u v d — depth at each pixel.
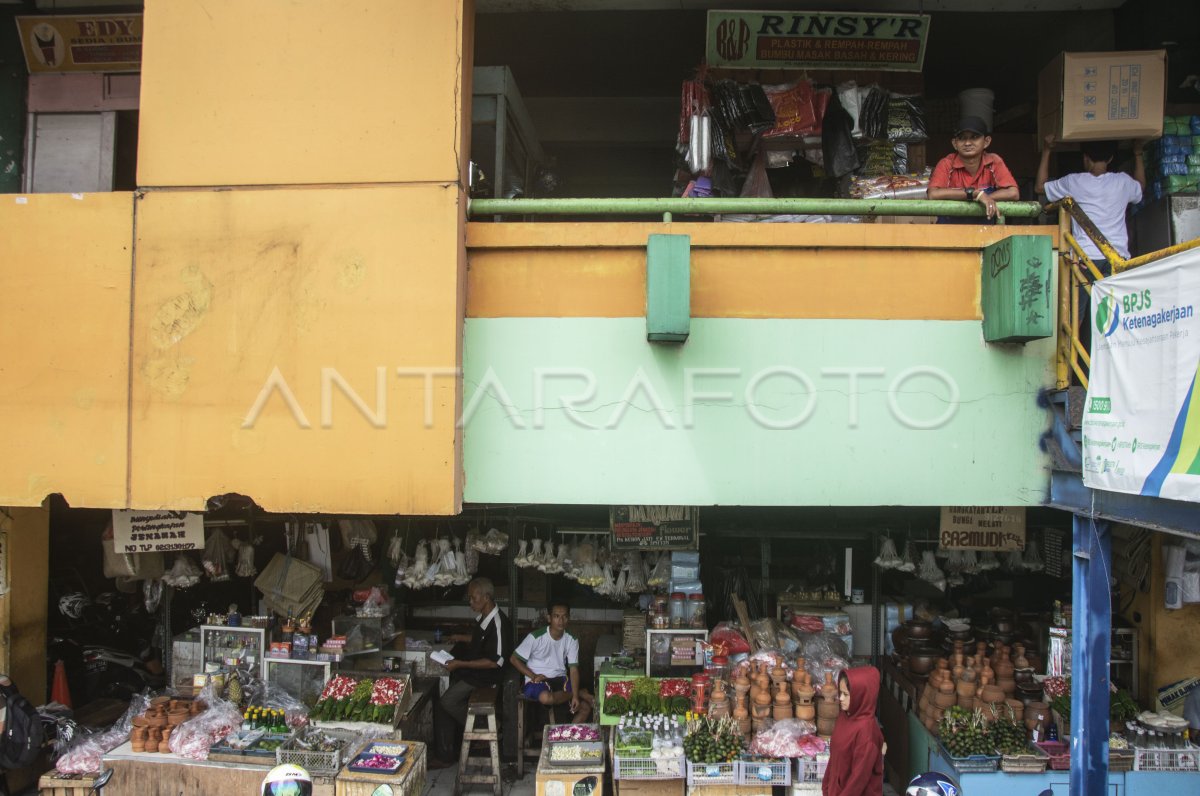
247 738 5.29
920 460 4.31
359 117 4.23
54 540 7.11
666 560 6.19
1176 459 3.08
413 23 4.21
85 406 4.31
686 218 5.53
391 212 4.18
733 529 6.35
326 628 6.68
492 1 6.50
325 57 4.25
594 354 4.33
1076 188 5.16
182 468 4.26
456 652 6.63
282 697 5.85
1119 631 5.84
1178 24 6.15
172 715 5.45
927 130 7.21
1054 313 4.27
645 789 5.15
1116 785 4.93
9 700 5.30
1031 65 7.57
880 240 4.30
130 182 6.50
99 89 6.31
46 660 6.11
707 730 5.20
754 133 5.54
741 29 5.67
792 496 4.31
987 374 4.31
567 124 8.59
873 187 5.49
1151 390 3.28
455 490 4.14
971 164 4.99
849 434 4.31
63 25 6.23
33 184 6.33
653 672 5.76
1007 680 5.50
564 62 7.68
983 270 4.31
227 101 4.29
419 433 4.13
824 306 4.33
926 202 4.41
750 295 4.33
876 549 6.42
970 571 6.35
